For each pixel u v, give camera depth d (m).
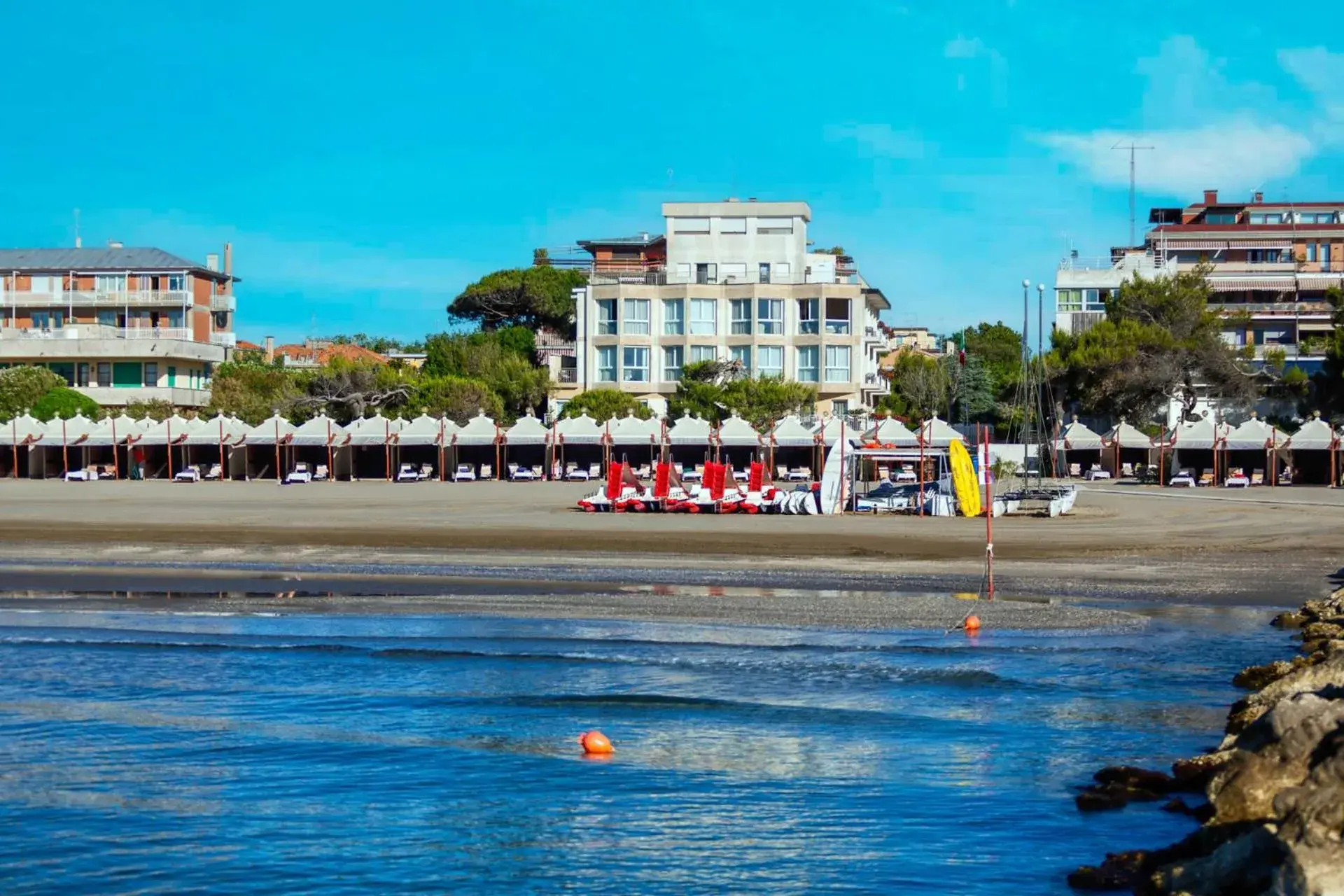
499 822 20.89
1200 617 39.84
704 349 159.38
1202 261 166.38
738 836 20.11
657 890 17.98
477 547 60.62
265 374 167.38
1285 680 25.03
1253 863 15.52
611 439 122.00
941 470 86.75
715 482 80.88
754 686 30.25
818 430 121.50
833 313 158.75
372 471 132.25
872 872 18.53
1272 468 115.00
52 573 51.47
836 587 46.81
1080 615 39.59
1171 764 23.42
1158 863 17.86
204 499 95.00
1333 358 134.62
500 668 32.34
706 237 165.12
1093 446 128.38
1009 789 22.19
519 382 159.88
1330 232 178.38
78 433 129.00
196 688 30.45
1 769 24.02
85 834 20.50
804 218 166.25
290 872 18.84
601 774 23.47
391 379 149.25
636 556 56.41
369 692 29.94
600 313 161.12
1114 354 138.38
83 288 180.00
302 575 50.62
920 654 33.88
